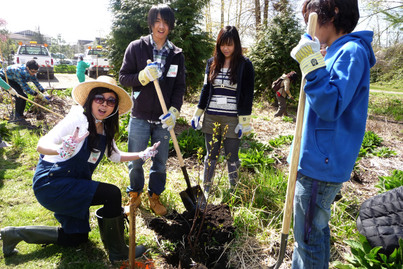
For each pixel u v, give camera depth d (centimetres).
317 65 162
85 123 243
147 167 445
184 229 285
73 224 258
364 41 176
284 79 950
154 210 333
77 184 242
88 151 248
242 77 346
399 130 894
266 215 339
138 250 264
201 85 889
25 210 323
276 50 1138
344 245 288
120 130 564
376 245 246
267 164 467
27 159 462
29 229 251
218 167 441
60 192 238
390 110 1251
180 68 326
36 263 246
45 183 240
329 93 158
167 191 371
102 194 245
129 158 277
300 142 182
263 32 1213
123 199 354
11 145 516
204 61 857
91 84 248
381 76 1468
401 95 1889
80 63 382
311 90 164
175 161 491
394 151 615
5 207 328
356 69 162
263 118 920
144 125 323
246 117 353
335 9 174
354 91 164
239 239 286
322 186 184
